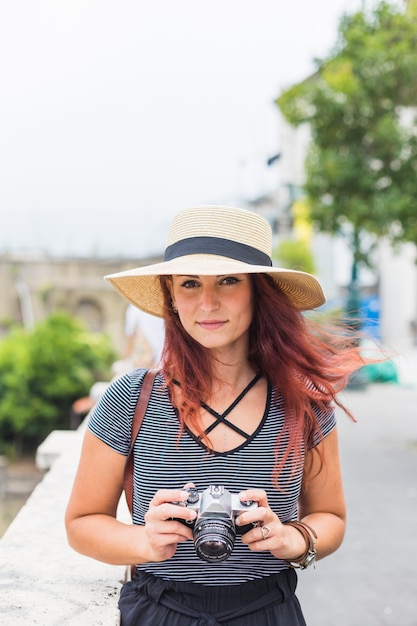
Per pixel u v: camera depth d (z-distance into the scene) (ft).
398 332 78.48
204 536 4.29
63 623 5.49
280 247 73.97
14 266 90.63
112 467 5.26
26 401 34.73
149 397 5.16
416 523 16.65
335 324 6.68
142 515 5.20
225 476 5.03
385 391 41.19
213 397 5.21
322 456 5.54
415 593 12.71
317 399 5.42
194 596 5.03
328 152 25.11
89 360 36.50
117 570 6.71
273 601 5.12
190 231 5.18
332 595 12.66
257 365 5.45
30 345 35.73
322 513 5.76
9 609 5.77
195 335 5.14
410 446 25.80
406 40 24.16
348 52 24.95
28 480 30.17
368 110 24.36
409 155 24.32
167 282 5.49
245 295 5.13
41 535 7.77
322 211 26.04
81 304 91.35
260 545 4.64
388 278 80.33
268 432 5.17
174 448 5.05
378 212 23.84
